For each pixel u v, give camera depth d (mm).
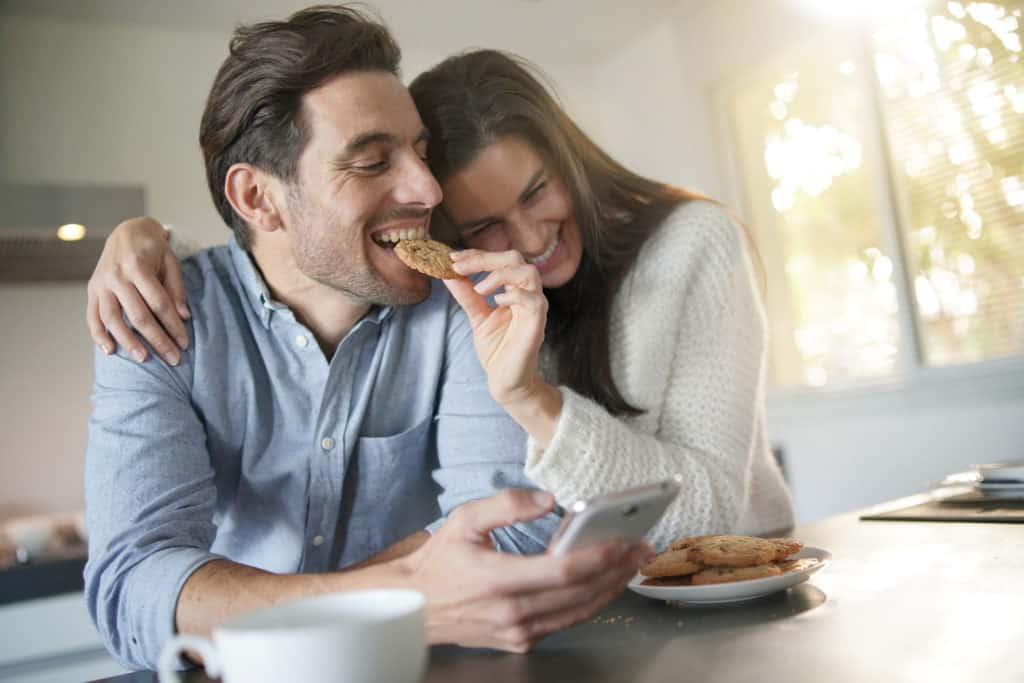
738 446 1307
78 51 3316
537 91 1393
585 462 1079
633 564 697
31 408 3186
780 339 3705
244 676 467
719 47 3744
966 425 2936
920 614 689
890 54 3154
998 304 2891
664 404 1356
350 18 1216
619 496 613
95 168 3291
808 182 3533
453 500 1225
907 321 3137
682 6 3764
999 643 595
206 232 3445
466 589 688
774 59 3539
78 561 2385
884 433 3209
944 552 899
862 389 3275
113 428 1066
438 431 1300
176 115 3434
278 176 1153
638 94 4176
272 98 1123
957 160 2975
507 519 697
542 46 4031
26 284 3150
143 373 1105
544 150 1339
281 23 1173
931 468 3057
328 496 1245
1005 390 2824
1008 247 2846
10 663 2291
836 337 3467
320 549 1268
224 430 1191
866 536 1043
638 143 4230
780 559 868
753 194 3783
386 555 1093
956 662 571
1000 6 2811
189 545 977
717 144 3854
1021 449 2787
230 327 1208
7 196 2580
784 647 652
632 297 1378
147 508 1013
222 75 1176
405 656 488
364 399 1242
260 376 1223
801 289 3607
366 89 1121
